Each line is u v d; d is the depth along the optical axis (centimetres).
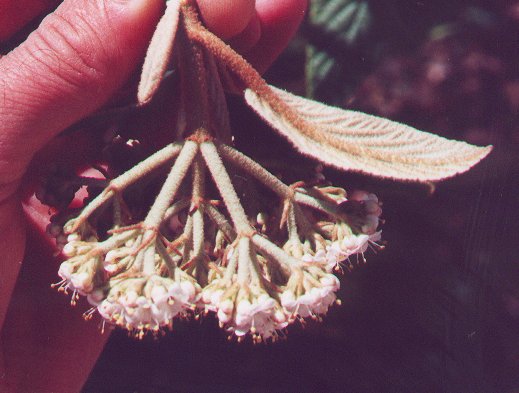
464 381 29
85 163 21
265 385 28
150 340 28
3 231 21
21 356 24
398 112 28
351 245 18
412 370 29
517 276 29
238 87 19
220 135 18
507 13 28
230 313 17
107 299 17
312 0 28
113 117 20
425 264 29
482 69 28
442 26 28
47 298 24
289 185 19
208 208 18
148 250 17
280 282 18
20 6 22
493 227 29
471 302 29
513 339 29
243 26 19
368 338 29
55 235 18
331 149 18
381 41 28
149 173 19
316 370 29
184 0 18
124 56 18
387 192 23
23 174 20
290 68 28
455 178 28
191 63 18
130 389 28
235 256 17
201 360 28
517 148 28
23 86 18
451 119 28
